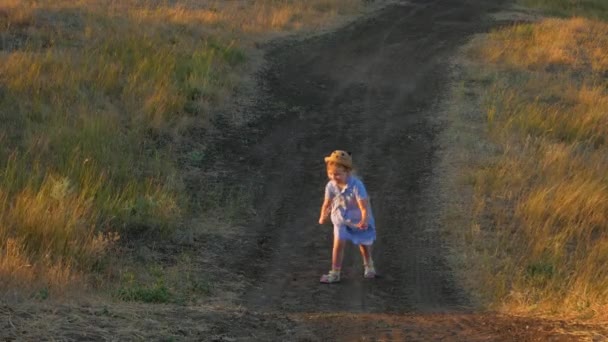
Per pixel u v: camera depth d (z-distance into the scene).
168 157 19.58
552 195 17.61
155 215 15.34
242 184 18.95
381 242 15.80
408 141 22.94
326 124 24.36
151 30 30.23
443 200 18.17
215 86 25.64
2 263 10.80
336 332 9.23
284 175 19.86
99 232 13.72
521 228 16.23
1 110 20.05
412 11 44.31
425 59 33.09
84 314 8.52
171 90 23.84
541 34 37.19
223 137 22.06
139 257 13.79
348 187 13.09
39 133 18.75
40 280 10.54
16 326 7.69
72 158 17.19
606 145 23.34
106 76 23.66
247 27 34.69
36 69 23.00
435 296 12.90
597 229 16.56
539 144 22.19
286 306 11.97
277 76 29.12
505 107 25.69
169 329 8.42
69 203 14.57
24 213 13.44
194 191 17.94
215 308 10.34
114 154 18.41
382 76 30.34
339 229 13.25
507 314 10.95
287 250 15.23
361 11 43.19
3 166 16.56
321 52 33.44
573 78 31.08
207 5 38.12
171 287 12.30
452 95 27.78
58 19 29.97
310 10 40.66
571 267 14.14
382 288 13.24
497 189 18.52
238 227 16.27
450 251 15.23
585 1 51.97
